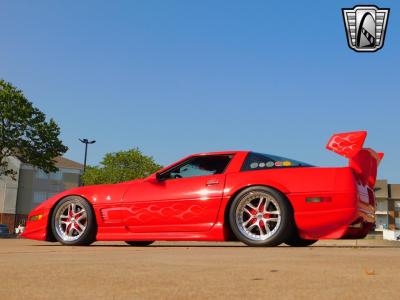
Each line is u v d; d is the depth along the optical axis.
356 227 4.67
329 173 4.58
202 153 5.18
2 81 27.86
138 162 37.28
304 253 3.48
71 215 5.43
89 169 39.00
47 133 28.61
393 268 2.43
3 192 47.69
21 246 4.94
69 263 2.69
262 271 2.30
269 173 4.73
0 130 27.47
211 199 4.84
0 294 1.67
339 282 1.94
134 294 1.67
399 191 62.28
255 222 4.65
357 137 4.59
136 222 5.12
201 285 1.86
